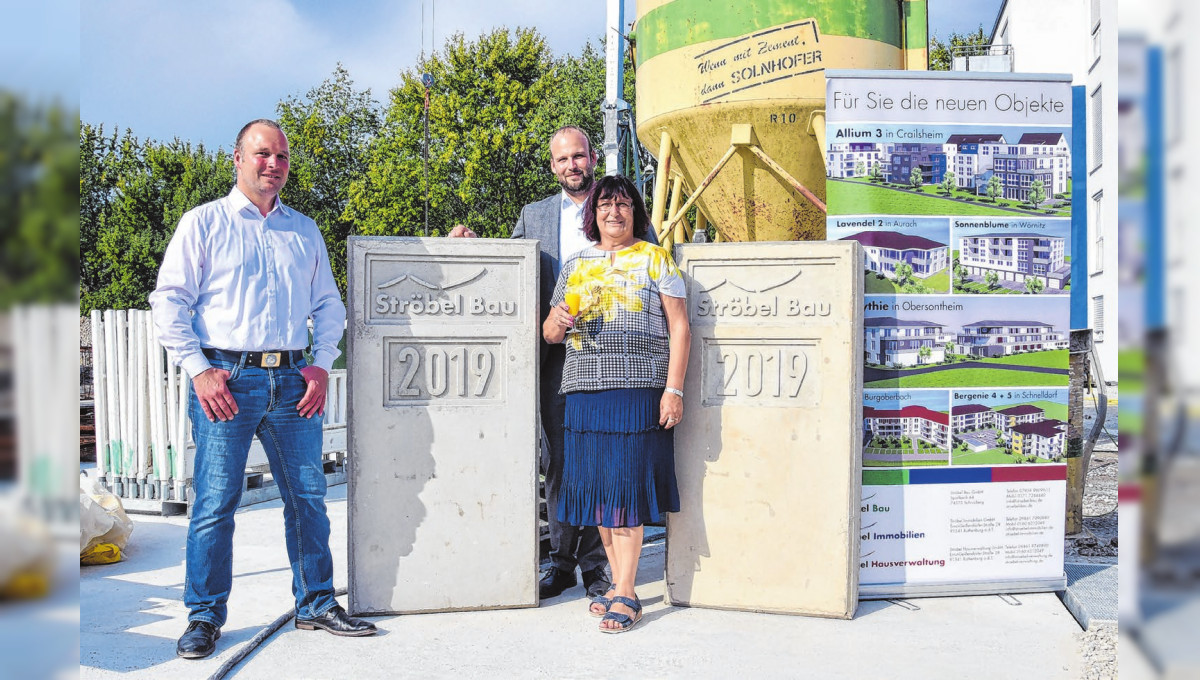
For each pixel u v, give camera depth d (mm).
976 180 3977
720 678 2936
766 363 3729
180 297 3109
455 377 3758
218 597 3229
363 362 3693
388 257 3727
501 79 26359
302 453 3398
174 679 2900
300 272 3379
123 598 3959
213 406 3096
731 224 6020
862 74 3963
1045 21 14586
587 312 3508
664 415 3504
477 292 3783
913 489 3910
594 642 3318
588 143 4039
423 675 2980
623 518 3434
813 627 3494
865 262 3938
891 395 3922
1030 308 3979
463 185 25906
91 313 6305
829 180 3971
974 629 3459
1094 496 6188
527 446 3785
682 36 5547
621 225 3545
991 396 3951
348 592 3646
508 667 3053
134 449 6191
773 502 3691
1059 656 3145
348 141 33156
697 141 5664
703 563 3762
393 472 3695
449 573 3721
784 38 5242
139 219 29734
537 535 3783
